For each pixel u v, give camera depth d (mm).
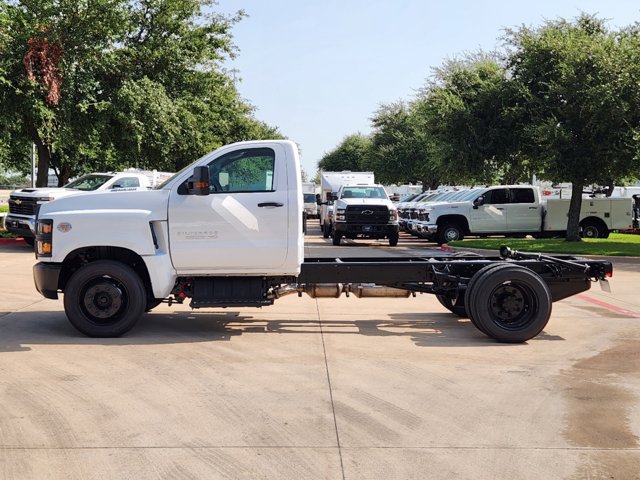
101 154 32281
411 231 26531
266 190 8383
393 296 9180
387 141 54969
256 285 8570
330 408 5672
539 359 7484
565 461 4617
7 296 11414
